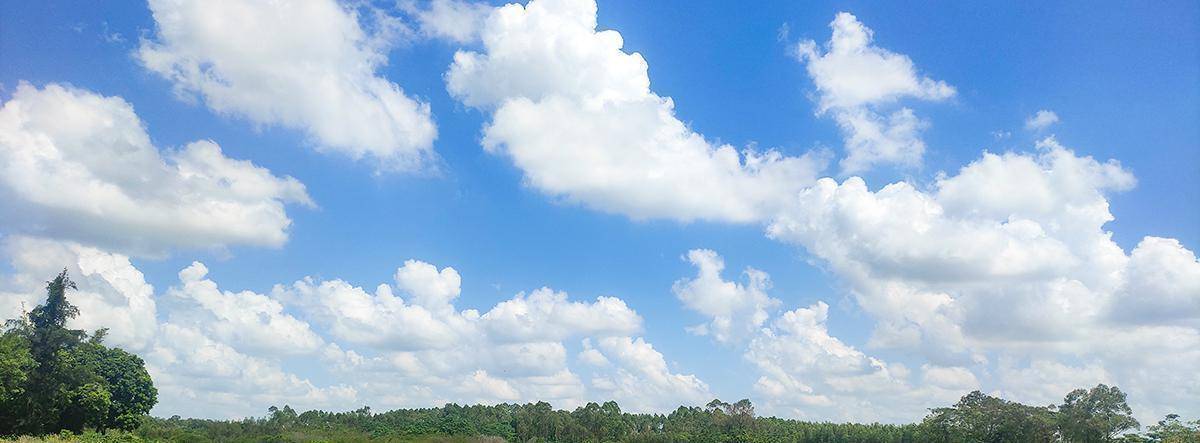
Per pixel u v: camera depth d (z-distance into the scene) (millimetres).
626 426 184125
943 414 124875
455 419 177625
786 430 161875
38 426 98188
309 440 136750
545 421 182000
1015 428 114938
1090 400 113812
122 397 112438
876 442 137250
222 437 135000
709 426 177250
